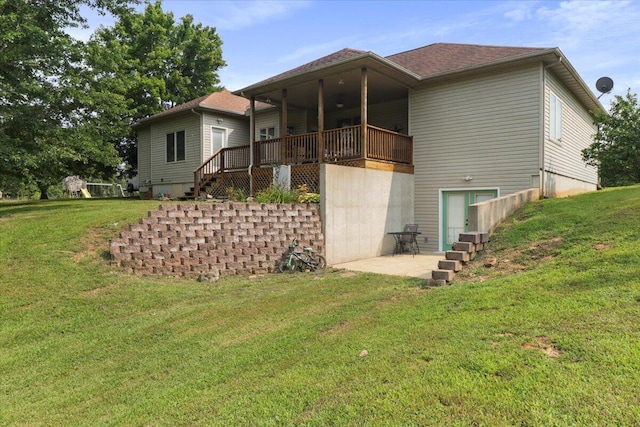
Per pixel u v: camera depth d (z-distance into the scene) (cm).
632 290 438
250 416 301
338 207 1034
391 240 1219
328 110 1655
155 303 636
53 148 1200
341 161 1176
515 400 272
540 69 1093
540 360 318
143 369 428
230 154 1532
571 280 501
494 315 426
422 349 369
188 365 425
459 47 1459
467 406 272
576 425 242
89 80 1302
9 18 1091
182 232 799
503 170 1153
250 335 492
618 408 253
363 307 549
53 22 1225
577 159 1477
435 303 508
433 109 1279
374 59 1075
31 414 356
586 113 1578
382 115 1520
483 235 752
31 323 561
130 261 745
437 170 1273
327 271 894
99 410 352
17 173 1444
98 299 630
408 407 279
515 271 615
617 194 937
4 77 1148
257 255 884
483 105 1187
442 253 1240
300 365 379
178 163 1855
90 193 3216
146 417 324
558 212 848
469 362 328
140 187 2102
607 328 356
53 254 739
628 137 1358
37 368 449
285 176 1244
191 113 1777
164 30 2603
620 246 592
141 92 2408
